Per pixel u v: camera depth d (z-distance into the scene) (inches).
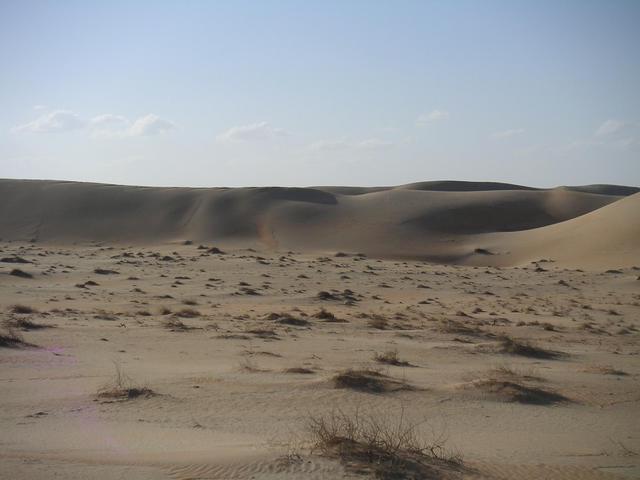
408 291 2477.9
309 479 314.8
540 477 354.0
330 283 2628.0
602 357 995.9
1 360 722.8
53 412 497.0
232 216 6008.9
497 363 877.8
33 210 6043.3
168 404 539.8
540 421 542.0
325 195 6791.3
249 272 2918.3
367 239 5374.0
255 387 617.0
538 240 4889.3
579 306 2044.8
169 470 327.3
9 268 2490.2
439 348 993.5
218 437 433.7
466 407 576.7
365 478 319.6
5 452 366.6
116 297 1852.9
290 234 5590.6
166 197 6412.4
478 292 2534.5
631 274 3235.7
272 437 434.6
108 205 6210.6
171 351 883.4
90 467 331.3
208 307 1710.1
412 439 426.9
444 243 5305.1
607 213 4803.2
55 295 1824.6
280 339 1050.1
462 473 346.3
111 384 612.4
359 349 960.3
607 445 467.5
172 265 3176.7
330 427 446.9
